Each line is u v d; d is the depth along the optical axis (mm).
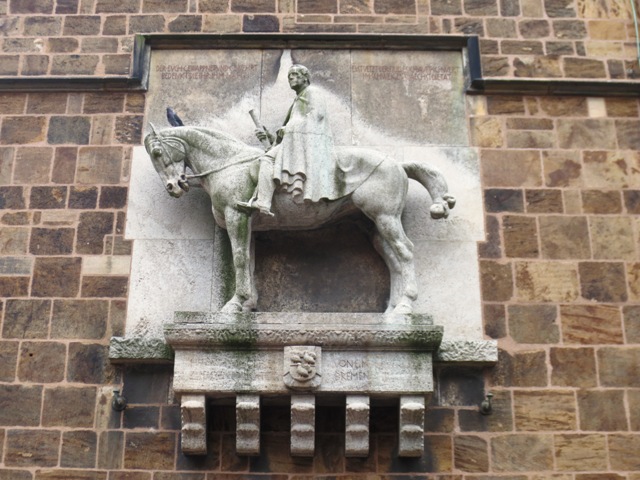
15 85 10406
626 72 10727
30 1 10930
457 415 9047
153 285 9500
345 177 9258
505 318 9445
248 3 10953
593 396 9148
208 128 9664
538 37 10867
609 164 10195
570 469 8875
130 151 10141
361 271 9641
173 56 10656
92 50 10695
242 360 8695
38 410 9000
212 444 8891
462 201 9945
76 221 9805
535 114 10414
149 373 9148
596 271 9680
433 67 10648
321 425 8945
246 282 9062
